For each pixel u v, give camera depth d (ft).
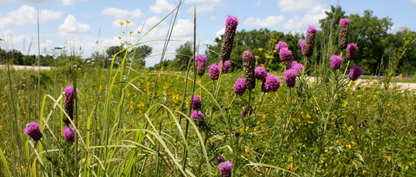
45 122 7.03
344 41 10.63
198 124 7.67
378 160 10.12
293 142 9.08
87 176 7.21
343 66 11.64
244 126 8.02
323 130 9.26
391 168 9.82
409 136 10.91
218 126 9.01
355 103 13.28
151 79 20.02
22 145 10.29
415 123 12.32
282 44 11.12
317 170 9.14
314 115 9.50
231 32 7.70
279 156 8.62
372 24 138.41
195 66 6.19
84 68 26.25
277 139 9.26
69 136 6.86
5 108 13.35
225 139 8.09
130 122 11.93
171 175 7.82
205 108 8.07
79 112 14.02
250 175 9.09
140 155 7.75
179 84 19.70
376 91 15.69
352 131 10.39
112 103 13.66
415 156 9.65
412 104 14.83
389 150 10.20
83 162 7.79
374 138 10.20
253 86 7.97
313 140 9.35
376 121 11.28
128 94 16.94
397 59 12.10
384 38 140.26
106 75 23.63
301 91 8.96
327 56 14.42
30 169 7.45
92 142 9.98
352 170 9.75
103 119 7.55
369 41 139.85
